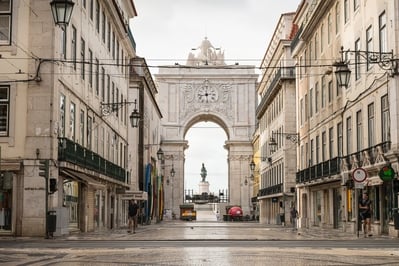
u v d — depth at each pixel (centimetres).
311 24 3544
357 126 2652
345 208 2805
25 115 2125
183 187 8081
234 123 8150
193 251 1395
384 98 2273
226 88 8194
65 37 2295
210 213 9369
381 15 2297
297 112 4166
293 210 4141
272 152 5594
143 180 5012
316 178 3338
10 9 2159
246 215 7488
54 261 1152
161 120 7831
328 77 3209
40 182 2092
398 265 1066
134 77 4841
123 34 3747
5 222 2089
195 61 8325
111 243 1762
